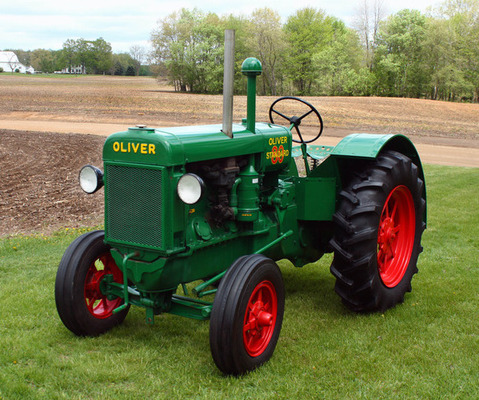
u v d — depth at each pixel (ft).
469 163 45.39
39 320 12.60
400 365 10.37
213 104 111.86
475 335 11.70
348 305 12.79
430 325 12.29
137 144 9.98
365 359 10.57
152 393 9.37
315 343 11.39
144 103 111.65
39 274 15.97
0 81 215.51
